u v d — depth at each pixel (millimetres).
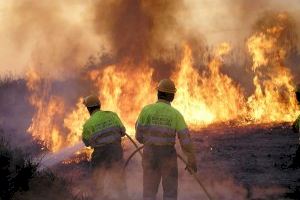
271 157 12352
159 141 7496
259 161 11914
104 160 8391
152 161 7531
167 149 7508
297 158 10930
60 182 8836
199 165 11766
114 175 8328
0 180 7699
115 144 8453
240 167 11328
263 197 8883
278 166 11266
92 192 8398
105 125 8461
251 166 11375
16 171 8031
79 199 8336
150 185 7559
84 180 10227
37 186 8242
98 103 8672
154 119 7551
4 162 7918
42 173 9211
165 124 7508
